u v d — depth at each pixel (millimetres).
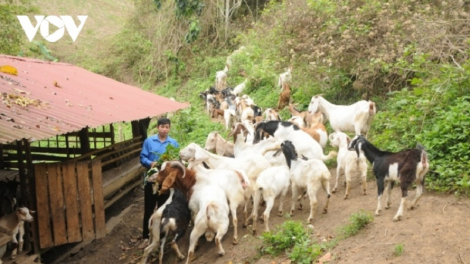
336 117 9648
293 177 7102
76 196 7410
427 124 8289
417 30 9812
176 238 6965
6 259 6695
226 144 9094
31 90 8414
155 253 7586
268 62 15820
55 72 11273
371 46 11016
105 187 9070
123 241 8828
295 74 13227
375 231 5875
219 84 20703
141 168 11383
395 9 10992
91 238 7578
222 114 17391
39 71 10641
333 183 8414
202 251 7078
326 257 5602
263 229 7082
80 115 7766
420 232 5562
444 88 8461
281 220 7250
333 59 11398
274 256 6121
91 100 9391
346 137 7957
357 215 6129
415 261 5000
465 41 9117
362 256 5383
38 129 6309
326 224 6613
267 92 17469
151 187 7863
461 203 6168
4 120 6262
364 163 7336
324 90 12492
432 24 9703
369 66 10719
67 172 7328
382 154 6410
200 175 7027
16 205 7805
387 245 5473
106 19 35406
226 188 7000
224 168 7660
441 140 7465
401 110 9594
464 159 6938
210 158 7648
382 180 6320
